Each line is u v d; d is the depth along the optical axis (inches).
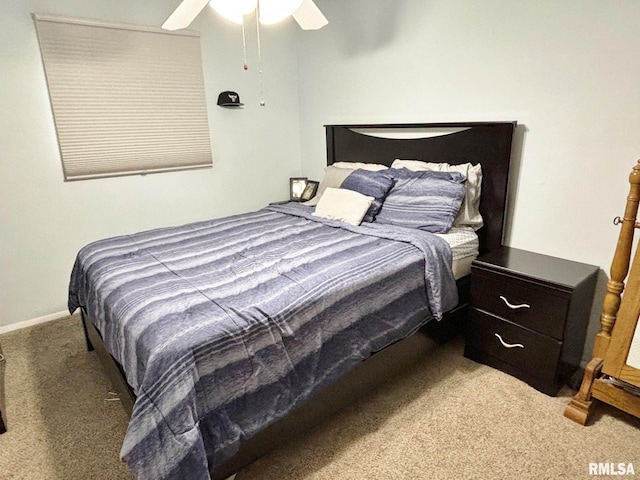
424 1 102.0
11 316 107.1
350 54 125.0
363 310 70.5
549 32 82.2
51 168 105.9
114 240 92.4
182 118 123.8
